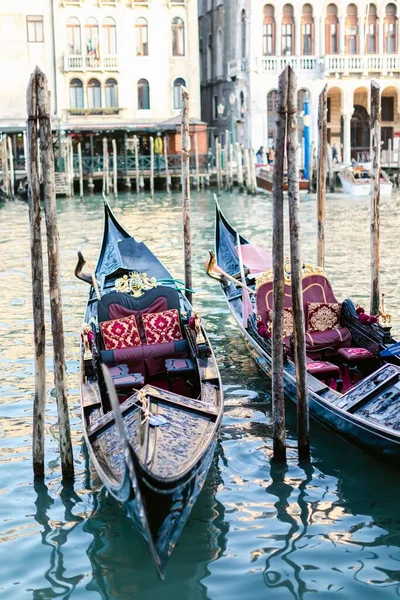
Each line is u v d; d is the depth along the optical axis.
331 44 40.56
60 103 39.00
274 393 7.38
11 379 9.79
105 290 11.54
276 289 7.17
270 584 5.67
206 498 6.86
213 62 46.72
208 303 13.46
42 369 7.02
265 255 12.77
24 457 7.65
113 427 6.73
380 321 10.41
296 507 6.69
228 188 36.81
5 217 28.47
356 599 5.50
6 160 33.53
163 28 39.78
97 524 6.48
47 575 5.84
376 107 9.99
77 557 6.05
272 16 40.09
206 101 48.56
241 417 8.56
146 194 36.66
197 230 23.47
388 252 18.45
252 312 10.20
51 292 6.89
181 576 5.79
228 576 5.77
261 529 6.36
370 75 40.62
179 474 5.65
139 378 7.95
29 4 38.12
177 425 6.59
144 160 38.12
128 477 5.21
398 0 40.19
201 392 7.55
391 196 33.97
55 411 8.77
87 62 38.84
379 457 7.15
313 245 20.05
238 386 9.52
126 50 39.50
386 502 6.75
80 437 8.10
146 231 23.47
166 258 18.20
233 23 42.56
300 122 41.44
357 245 19.75
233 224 24.97
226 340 11.36
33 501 6.84
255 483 7.10
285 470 7.32
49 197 6.78
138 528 5.71
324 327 9.15
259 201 32.31
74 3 38.34
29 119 6.72
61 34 38.50
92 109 39.06
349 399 7.48
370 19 40.50
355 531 6.32
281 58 40.12
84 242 21.55
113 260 12.77
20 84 38.56
